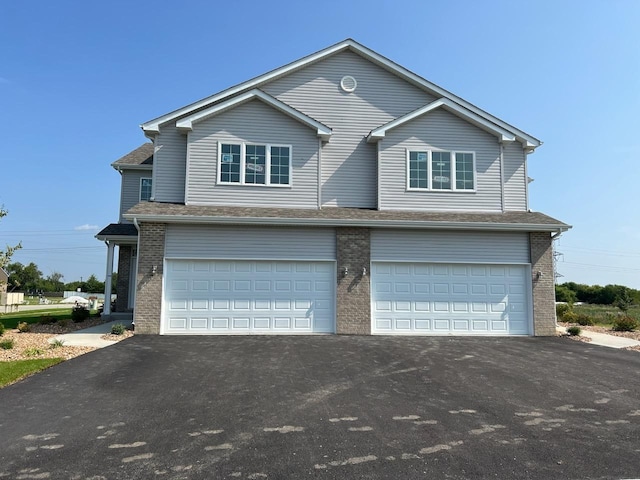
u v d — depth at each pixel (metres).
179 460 4.44
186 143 15.04
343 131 15.97
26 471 4.18
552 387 7.53
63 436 5.06
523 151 16.28
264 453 4.62
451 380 7.89
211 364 8.88
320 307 13.78
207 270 13.53
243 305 13.53
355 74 16.36
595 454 4.73
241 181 14.77
